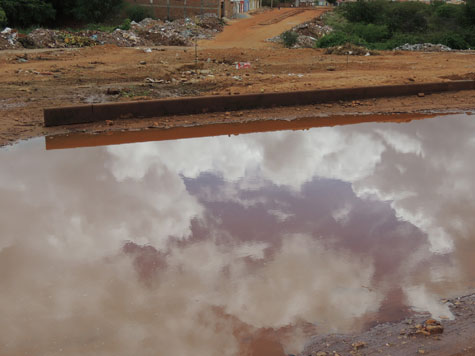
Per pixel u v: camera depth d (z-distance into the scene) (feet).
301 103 41.19
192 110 37.93
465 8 146.92
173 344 12.13
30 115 36.24
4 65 61.67
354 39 110.73
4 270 15.79
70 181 24.07
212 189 23.20
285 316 13.21
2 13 125.70
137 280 15.23
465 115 39.24
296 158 28.12
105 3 148.66
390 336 12.05
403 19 149.59
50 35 91.71
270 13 188.24
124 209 20.80
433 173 25.49
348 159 27.96
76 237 18.20
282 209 20.77
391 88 44.29
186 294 14.40
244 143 31.14
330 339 12.10
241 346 12.01
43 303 13.98
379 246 17.39
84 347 12.07
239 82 48.65
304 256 16.69
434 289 14.42
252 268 15.90
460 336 11.85
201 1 161.58
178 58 72.64
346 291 14.42
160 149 29.68
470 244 17.44
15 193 22.39
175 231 18.70
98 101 40.63
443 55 79.71
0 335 12.55
